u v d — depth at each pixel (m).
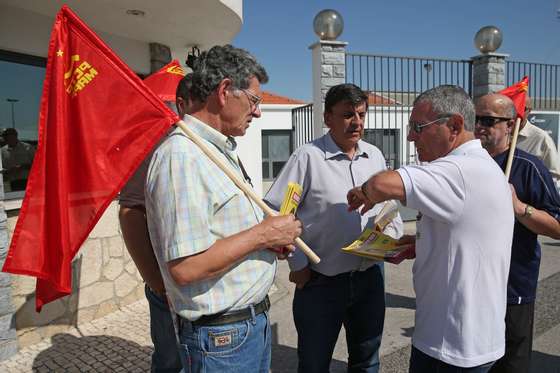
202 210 1.55
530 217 2.16
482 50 7.95
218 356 1.66
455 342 1.72
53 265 1.68
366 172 2.53
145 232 2.28
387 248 2.19
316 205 2.45
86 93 1.73
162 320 2.40
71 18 1.73
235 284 1.66
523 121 2.80
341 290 2.47
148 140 1.68
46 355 3.49
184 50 5.90
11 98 3.84
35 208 1.70
